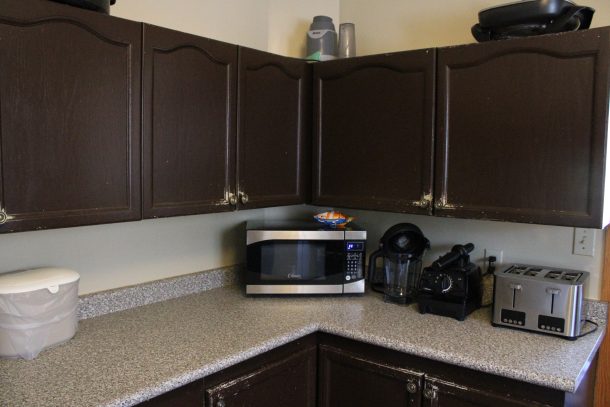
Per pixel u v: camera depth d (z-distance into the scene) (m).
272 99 2.08
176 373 1.41
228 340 1.66
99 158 1.52
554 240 1.99
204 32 2.13
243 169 1.98
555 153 1.66
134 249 1.99
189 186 1.78
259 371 1.66
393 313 1.97
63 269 1.64
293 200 2.22
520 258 2.08
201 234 2.23
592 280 1.92
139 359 1.50
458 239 2.24
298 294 2.12
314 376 1.92
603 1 1.88
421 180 1.95
